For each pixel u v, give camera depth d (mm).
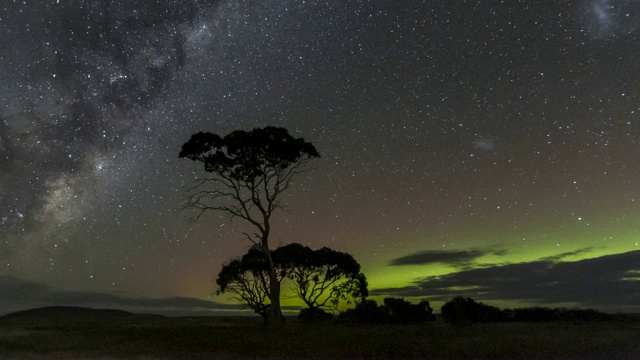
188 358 16812
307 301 44312
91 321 59750
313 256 44312
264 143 36125
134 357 17141
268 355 17125
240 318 58938
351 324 33781
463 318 34719
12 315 72562
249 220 36438
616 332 21609
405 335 21547
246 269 42469
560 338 18984
